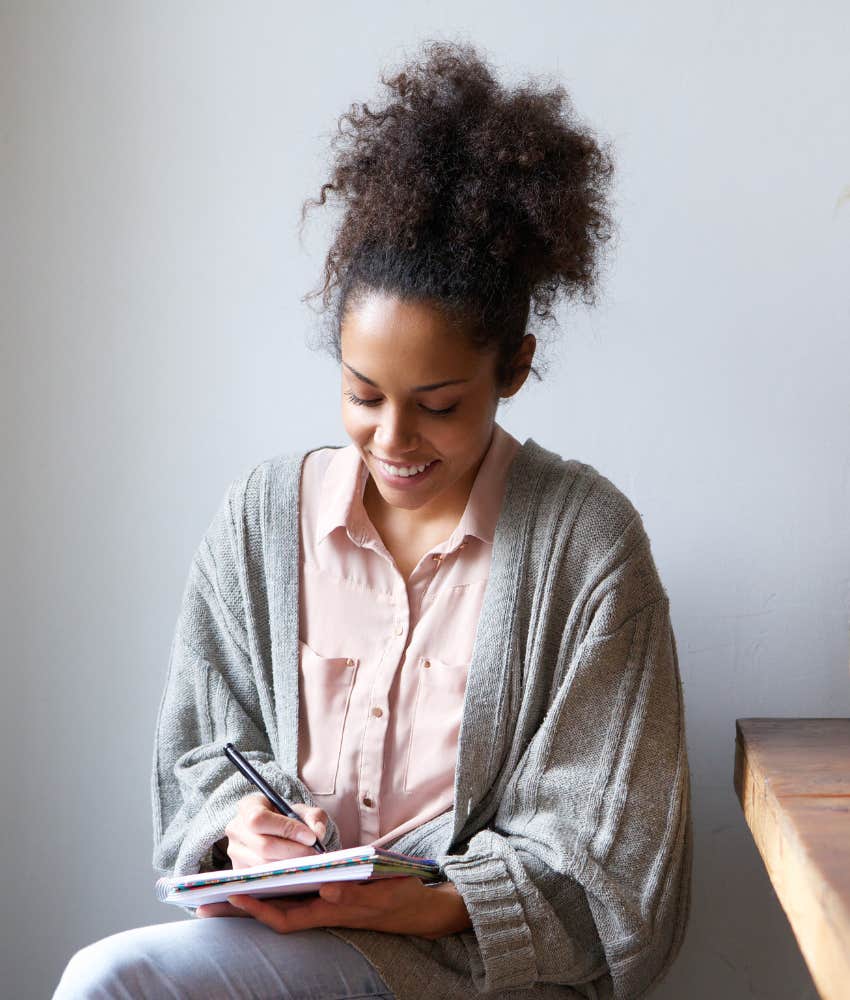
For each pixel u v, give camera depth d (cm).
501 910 112
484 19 155
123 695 169
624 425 157
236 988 105
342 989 108
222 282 162
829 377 153
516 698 125
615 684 126
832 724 142
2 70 161
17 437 167
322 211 159
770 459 155
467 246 109
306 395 162
